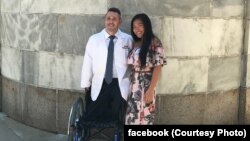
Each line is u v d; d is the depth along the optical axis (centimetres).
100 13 554
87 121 483
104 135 518
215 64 585
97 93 495
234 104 617
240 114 623
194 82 575
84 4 559
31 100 622
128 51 491
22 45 621
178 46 559
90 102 504
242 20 604
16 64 638
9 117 667
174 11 552
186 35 561
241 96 619
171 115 572
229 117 614
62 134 596
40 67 602
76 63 573
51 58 590
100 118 493
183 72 567
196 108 582
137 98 483
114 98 493
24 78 627
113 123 480
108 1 549
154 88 479
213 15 573
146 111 484
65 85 585
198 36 567
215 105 596
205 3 565
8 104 671
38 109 614
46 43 590
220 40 584
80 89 577
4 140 574
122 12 548
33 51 607
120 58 490
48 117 605
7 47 657
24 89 629
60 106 593
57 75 589
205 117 591
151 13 547
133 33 482
